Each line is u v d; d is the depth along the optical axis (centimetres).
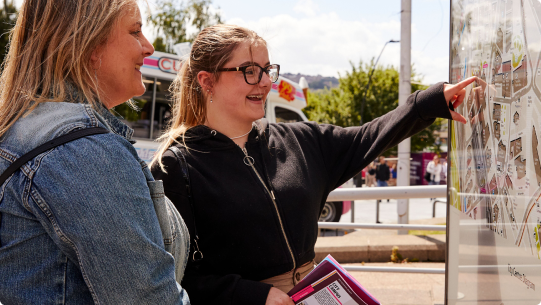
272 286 146
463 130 151
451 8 164
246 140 172
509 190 111
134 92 119
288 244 159
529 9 100
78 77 103
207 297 152
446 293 167
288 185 164
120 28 111
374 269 319
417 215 1256
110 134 100
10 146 97
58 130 96
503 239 115
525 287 103
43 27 103
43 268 93
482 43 132
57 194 89
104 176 93
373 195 308
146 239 95
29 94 101
